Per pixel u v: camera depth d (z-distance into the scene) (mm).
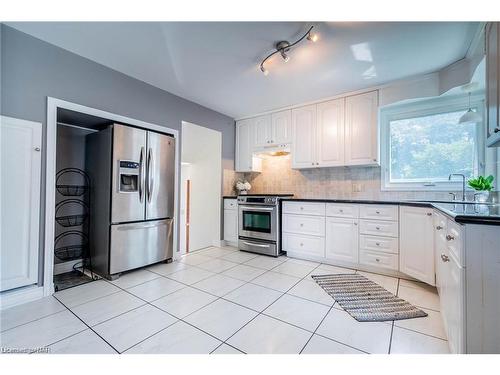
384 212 2576
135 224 2633
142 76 2697
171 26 1871
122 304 1922
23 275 1921
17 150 1903
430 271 2115
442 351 1357
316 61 2346
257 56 2279
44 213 2047
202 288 2248
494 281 1030
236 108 3752
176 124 3211
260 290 2207
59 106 2143
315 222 3086
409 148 3000
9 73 1879
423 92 2643
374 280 2465
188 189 4402
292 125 3621
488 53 1556
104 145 2557
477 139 2604
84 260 2762
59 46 2143
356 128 3066
